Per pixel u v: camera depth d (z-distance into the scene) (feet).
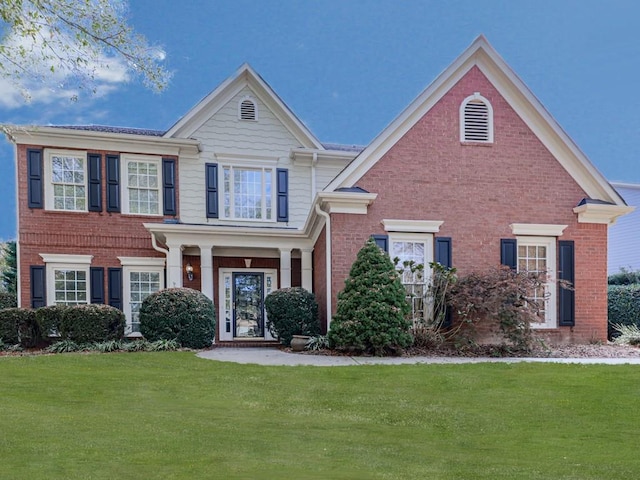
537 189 42.91
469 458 15.39
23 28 22.34
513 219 42.34
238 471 13.42
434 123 41.70
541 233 42.55
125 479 12.51
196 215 50.55
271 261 50.60
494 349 37.52
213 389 24.59
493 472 13.89
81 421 18.39
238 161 51.83
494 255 41.81
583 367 29.86
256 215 52.06
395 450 16.15
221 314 48.93
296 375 27.63
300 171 53.62
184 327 39.24
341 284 39.37
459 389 24.73
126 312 48.49
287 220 52.42
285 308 40.57
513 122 42.86
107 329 39.60
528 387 24.98
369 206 40.27
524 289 37.73
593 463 14.92
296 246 46.73
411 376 27.32
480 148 42.19
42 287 46.60
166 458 14.40
